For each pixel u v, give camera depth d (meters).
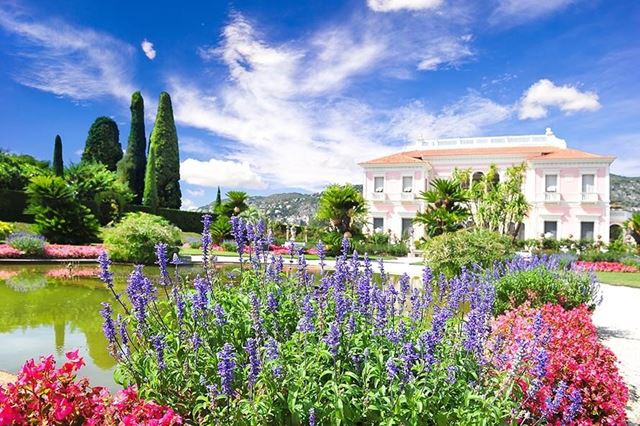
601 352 4.90
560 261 13.02
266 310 4.16
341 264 4.72
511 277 8.58
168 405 3.28
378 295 4.16
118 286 12.27
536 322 3.80
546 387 3.76
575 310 6.73
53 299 10.25
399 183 39.09
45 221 23.52
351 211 30.06
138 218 20.00
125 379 3.57
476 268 11.27
